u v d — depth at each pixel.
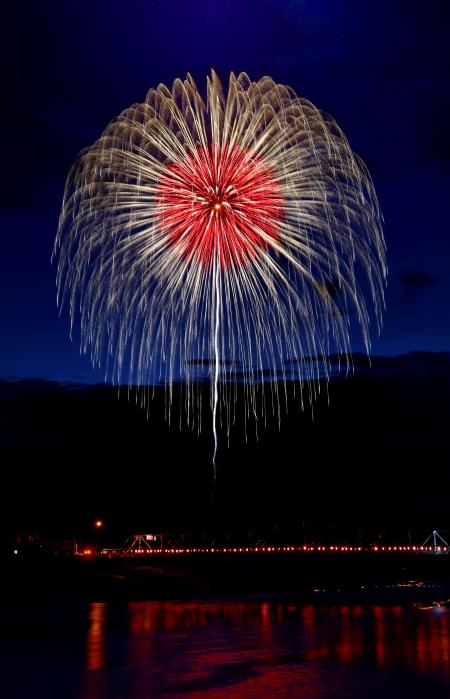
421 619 114.12
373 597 157.50
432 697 61.59
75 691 65.12
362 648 85.88
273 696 62.38
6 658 81.62
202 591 162.00
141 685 67.00
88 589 150.75
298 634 98.25
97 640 94.12
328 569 184.62
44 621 115.25
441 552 177.50
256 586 176.88
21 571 150.75
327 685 66.25
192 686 66.44
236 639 94.00
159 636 97.62
